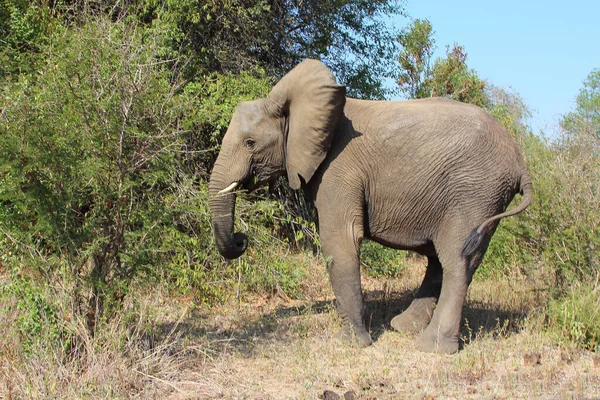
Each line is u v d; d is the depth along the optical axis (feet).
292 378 18.02
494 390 16.99
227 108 31.14
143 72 18.56
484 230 20.20
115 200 17.60
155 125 18.37
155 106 18.35
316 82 21.26
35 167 16.55
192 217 25.84
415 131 20.98
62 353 16.66
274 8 41.52
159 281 23.86
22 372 15.99
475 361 19.15
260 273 29.19
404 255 39.37
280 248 31.22
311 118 21.21
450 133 20.72
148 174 17.84
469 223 20.47
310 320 24.18
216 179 22.75
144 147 17.85
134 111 17.90
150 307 20.62
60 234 16.96
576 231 25.23
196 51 37.24
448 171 20.51
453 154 20.49
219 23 37.60
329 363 19.26
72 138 17.03
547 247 25.76
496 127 21.27
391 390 16.96
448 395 16.65
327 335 22.11
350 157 21.43
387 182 21.21
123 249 18.28
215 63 38.27
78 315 17.34
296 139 21.63
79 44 17.70
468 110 21.52
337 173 21.43
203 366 18.62
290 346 21.13
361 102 22.38
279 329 23.43
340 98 20.88
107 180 17.69
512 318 24.32
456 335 20.58
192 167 31.68
